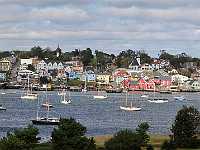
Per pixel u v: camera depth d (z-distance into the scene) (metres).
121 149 102.00
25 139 104.75
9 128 177.88
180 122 115.62
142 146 108.31
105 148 103.06
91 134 160.38
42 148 101.38
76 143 100.56
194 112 116.69
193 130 115.56
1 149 99.12
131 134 104.06
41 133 157.12
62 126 101.56
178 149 109.44
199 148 110.69
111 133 165.88
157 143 116.12
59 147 100.88
